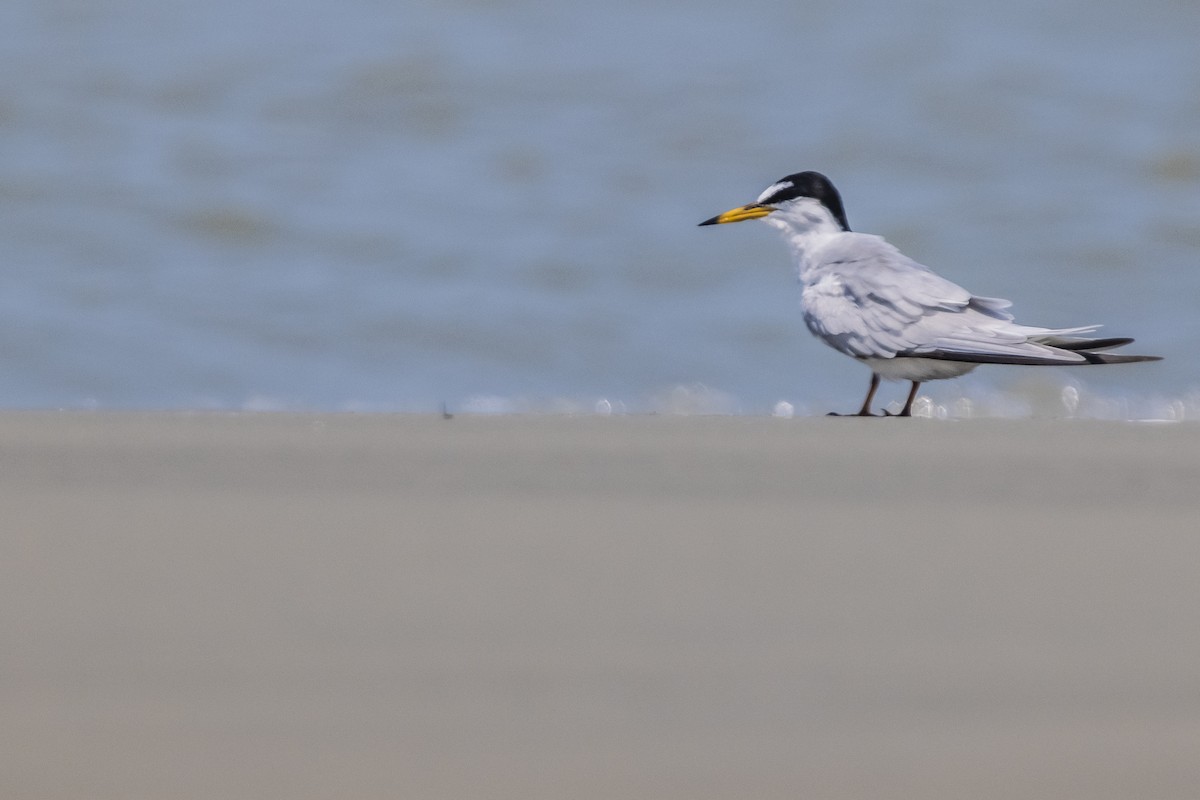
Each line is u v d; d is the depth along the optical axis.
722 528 7.99
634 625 6.39
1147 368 17.67
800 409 16.08
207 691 5.59
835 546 7.69
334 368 17.66
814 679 5.85
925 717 5.50
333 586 6.84
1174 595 6.95
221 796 4.80
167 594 6.67
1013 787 4.98
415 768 5.02
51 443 9.91
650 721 5.43
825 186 13.55
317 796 4.82
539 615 6.50
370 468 9.30
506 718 5.43
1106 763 5.16
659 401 16.48
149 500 8.35
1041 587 7.03
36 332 18.25
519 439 10.32
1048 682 5.84
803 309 12.90
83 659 5.85
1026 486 9.10
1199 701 5.67
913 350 12.19
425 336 18.77
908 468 9.54
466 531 7.84
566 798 4.84
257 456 9.61
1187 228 22.94
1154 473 9.51
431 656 5.99
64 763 4.98
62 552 7.27
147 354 17.78
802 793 4.91
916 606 6.71
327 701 5.54
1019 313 20.22
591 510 8.34
